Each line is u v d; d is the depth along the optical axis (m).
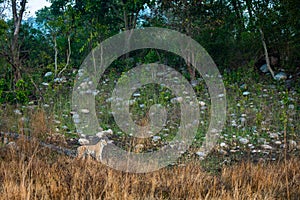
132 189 4.70
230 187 5.03
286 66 12.27
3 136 7.40
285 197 4.78
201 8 12.50
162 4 12.76
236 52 13.16
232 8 13.30
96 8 14.22
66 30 12.80
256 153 7.25
